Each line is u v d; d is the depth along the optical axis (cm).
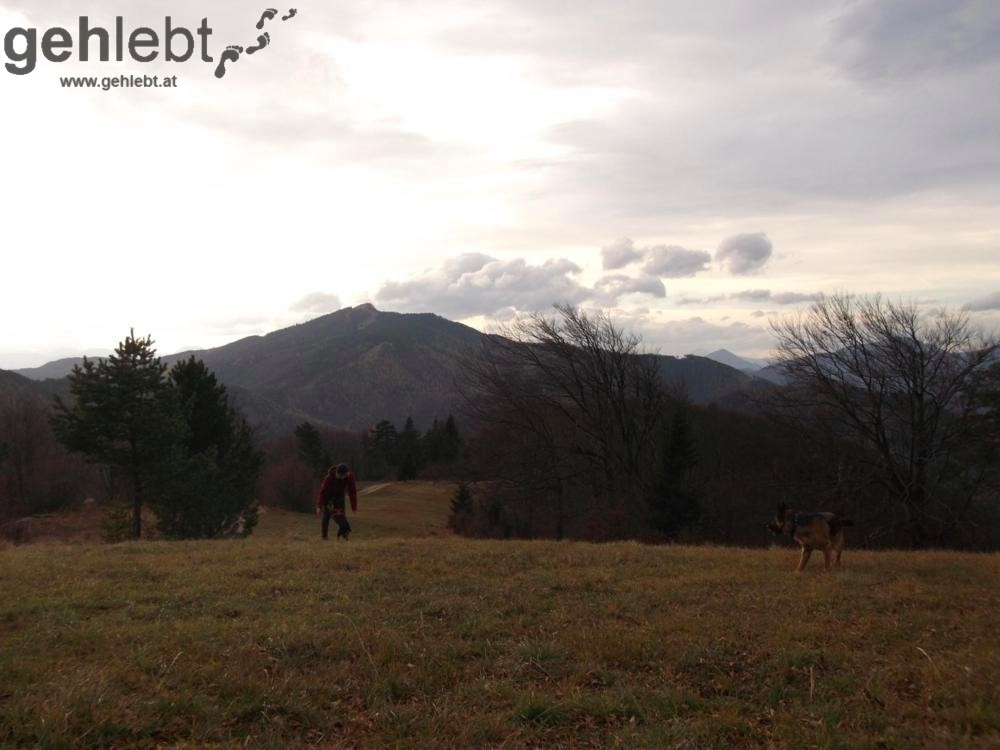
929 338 3136
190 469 3125
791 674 586
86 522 4066
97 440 2894
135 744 430
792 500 3444
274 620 707
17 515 4984
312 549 1195
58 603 766
